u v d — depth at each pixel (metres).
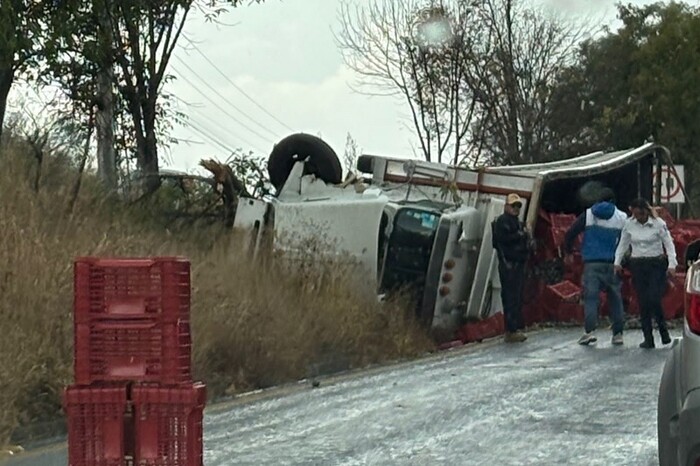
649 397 12.20
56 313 12.13
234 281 16.22
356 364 16.52
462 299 19.86
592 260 17.55
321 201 20.23
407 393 13.19
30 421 11.01
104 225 16.77
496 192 20.83
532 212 20.61
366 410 12.04
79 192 17.78
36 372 11.22
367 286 19.09
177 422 7.50
